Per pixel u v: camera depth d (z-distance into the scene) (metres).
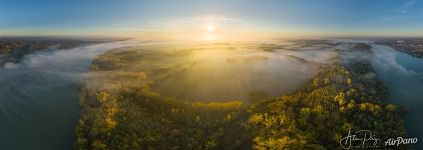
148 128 61.41
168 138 57.53
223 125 62.50
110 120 63.22
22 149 62.69
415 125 66.06
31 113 77.62
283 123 60.78
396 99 85.62
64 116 73.94
